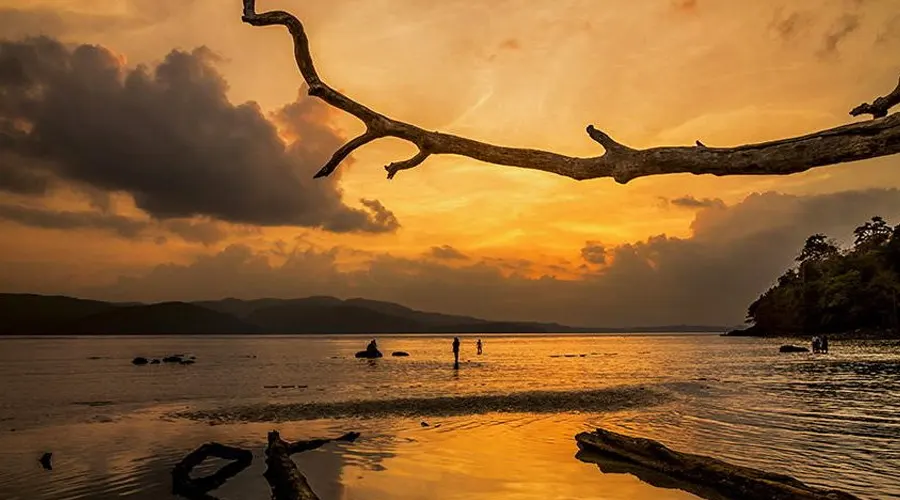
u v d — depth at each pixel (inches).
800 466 532.4
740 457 570.6
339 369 2193.7
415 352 4074.8
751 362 2353.6
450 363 2608.3
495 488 488.4
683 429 751.1
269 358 3206.2
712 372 1844.2
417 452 633.6
